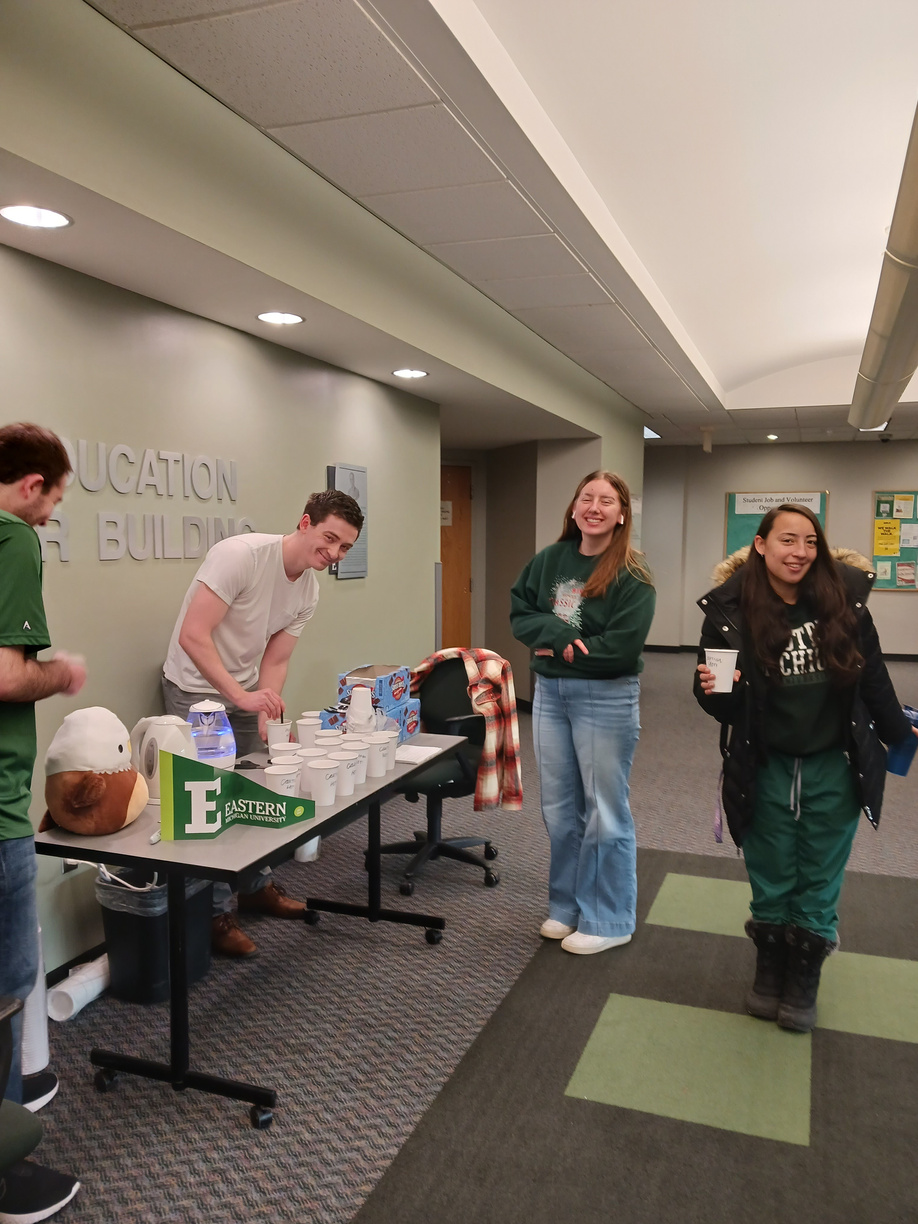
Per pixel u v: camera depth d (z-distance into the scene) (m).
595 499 2.67
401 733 2.94
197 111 2.40
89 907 2.82
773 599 2.32
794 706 2.30
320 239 3.00
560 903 3.04
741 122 3.23
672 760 5.82
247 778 2.09
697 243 4.42
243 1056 2.31
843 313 6.24
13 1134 1.21
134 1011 2.55
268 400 3.62
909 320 4.14
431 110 2.52
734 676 2.32
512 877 3.61
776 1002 2.51
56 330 2.60
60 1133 2.00
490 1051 2.34
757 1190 1.81
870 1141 1.98
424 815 4.45
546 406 5.50
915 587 10.54
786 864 2.43
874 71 2.96
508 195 3.15
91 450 2.73
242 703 2.63
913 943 3.03
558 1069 2.26
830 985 2.72
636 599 2.67
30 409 2.52
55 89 1.97
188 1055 2.21
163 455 3.02
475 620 8.45
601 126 3.05
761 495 10.95
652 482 11.23
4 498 1.67
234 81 2.37
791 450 10.80
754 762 2.36
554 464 7.17
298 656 3.99
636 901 3.30
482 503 8.38
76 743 2.02
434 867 3.72
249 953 2.89
